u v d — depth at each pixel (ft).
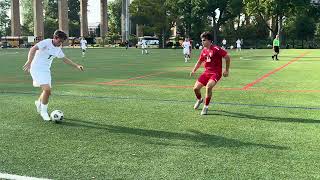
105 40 279.49
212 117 29.50
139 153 20.65
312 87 47.09
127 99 37.86
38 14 261.03
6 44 254.47
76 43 270.26
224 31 276.21
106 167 18.51
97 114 30.66
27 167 18.45
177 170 18.11
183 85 49.14
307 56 125.90
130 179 17.02
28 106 33.96
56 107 33.65
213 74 30.60
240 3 247.29
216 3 247.50
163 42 258.37
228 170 18.11
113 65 86.99
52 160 19.49
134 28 310.45
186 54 100.58
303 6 225.35
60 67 81.87
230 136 23.97
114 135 24.30
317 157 19.94
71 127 26.35
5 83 52.19
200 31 259.80
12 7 280.10
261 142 22.65
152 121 28.14
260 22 271.69
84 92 42.78
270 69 74.43
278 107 33.63
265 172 17.85
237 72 67.92
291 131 25.20
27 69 28.40
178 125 26.89
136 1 254.27
